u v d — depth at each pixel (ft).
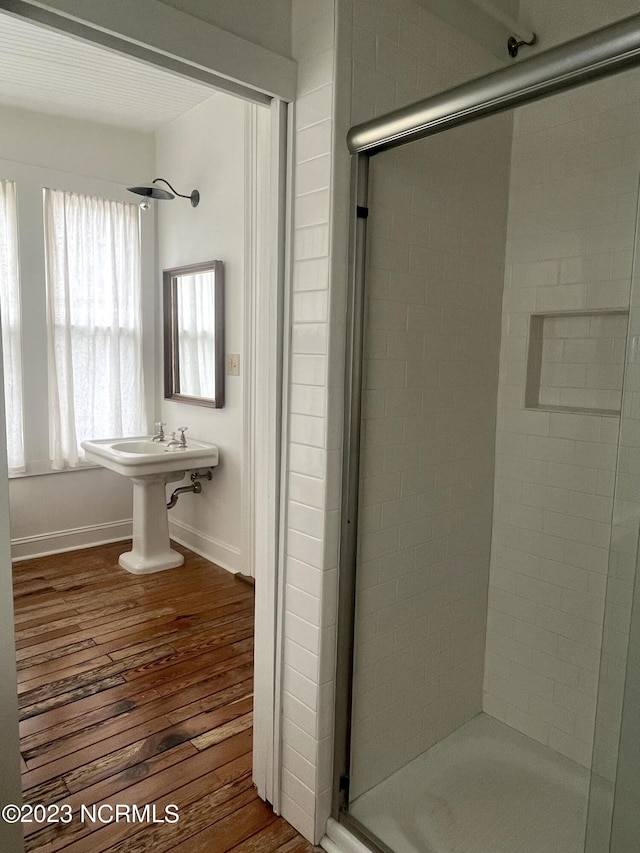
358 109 5.21
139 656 8.87
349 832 5.70
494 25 6.57
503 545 7.40
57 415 12.53
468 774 6.64
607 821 4.60
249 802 6.21
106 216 12.82
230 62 4.88
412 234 5.98
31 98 11.32
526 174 6.92
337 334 5.26
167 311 13.43
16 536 12.48
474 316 6.84
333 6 4.95
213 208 11.90
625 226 6.16
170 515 14.07
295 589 5.73
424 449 6.43
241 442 11.63
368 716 6.22
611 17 6.33
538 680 7.13
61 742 6.95
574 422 6.64
